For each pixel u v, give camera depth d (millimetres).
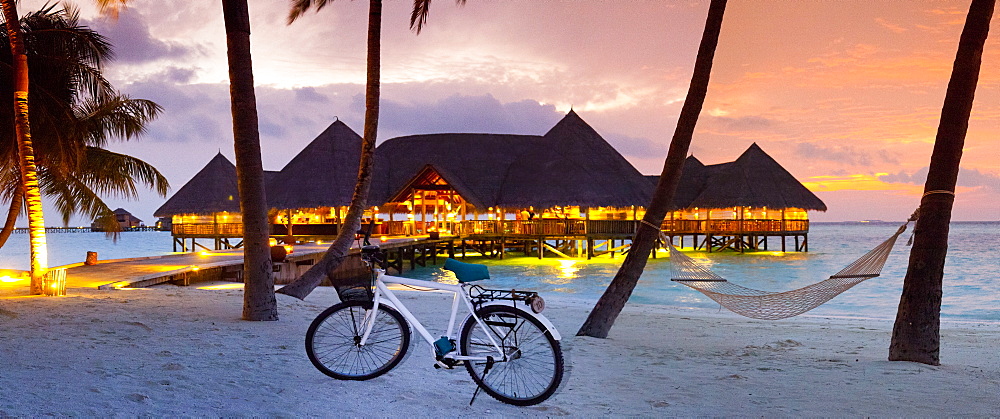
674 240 55000
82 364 5434
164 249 61156
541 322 4633
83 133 17641
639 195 39438
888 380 6195
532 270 32031
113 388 4645
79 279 14547
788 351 8492
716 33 8977
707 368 6715
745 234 44375
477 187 40656
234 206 42969
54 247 66625
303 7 17938
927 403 5230
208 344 6680
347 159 41188
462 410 4465
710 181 45250
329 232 39281
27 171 11336
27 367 5223
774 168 45250
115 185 19422
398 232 38750
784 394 5438
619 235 39000
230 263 19547
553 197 37844
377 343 5281
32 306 8867
